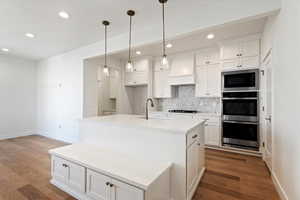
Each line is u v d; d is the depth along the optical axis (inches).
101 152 86.9
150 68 191.9
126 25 110.0
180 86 189.5
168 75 182.2
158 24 106.4
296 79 59.6
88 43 144.9
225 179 91.9
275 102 85.5
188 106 183.6
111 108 234.2
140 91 219.8
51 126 191.5
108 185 64.5
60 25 110.0
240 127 134.6
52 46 153.5
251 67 128.5
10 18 100.0
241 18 78.4
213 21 85.7
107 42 135.0
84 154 83.5
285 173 70.6
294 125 61.5
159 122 88.7
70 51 167.3
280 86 77.0
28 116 205.2
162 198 65.6
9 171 102.4
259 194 77.6
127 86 213.8
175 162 71.4
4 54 181.5
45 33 122.8
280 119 77.4
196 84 165.9
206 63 159.5
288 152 67.3
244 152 134.0
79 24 108.4
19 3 83.9
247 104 131.3
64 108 174.1
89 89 161.5
